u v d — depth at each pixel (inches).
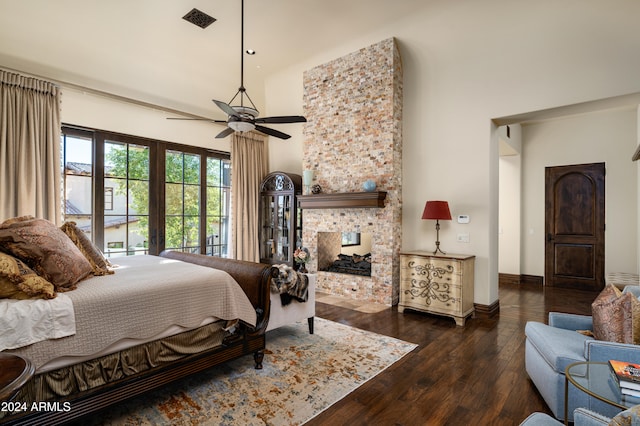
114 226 195.2
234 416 85.0
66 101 175.0
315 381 103.3
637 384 59.7
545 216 257.9
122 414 85.7
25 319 68.9
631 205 227.9
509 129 233.5
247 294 122.0
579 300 210.5
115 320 81.5
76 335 75.2
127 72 196.7
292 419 83.9
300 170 255.0
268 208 263.9
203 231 239.3
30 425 68.0
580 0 146.6
